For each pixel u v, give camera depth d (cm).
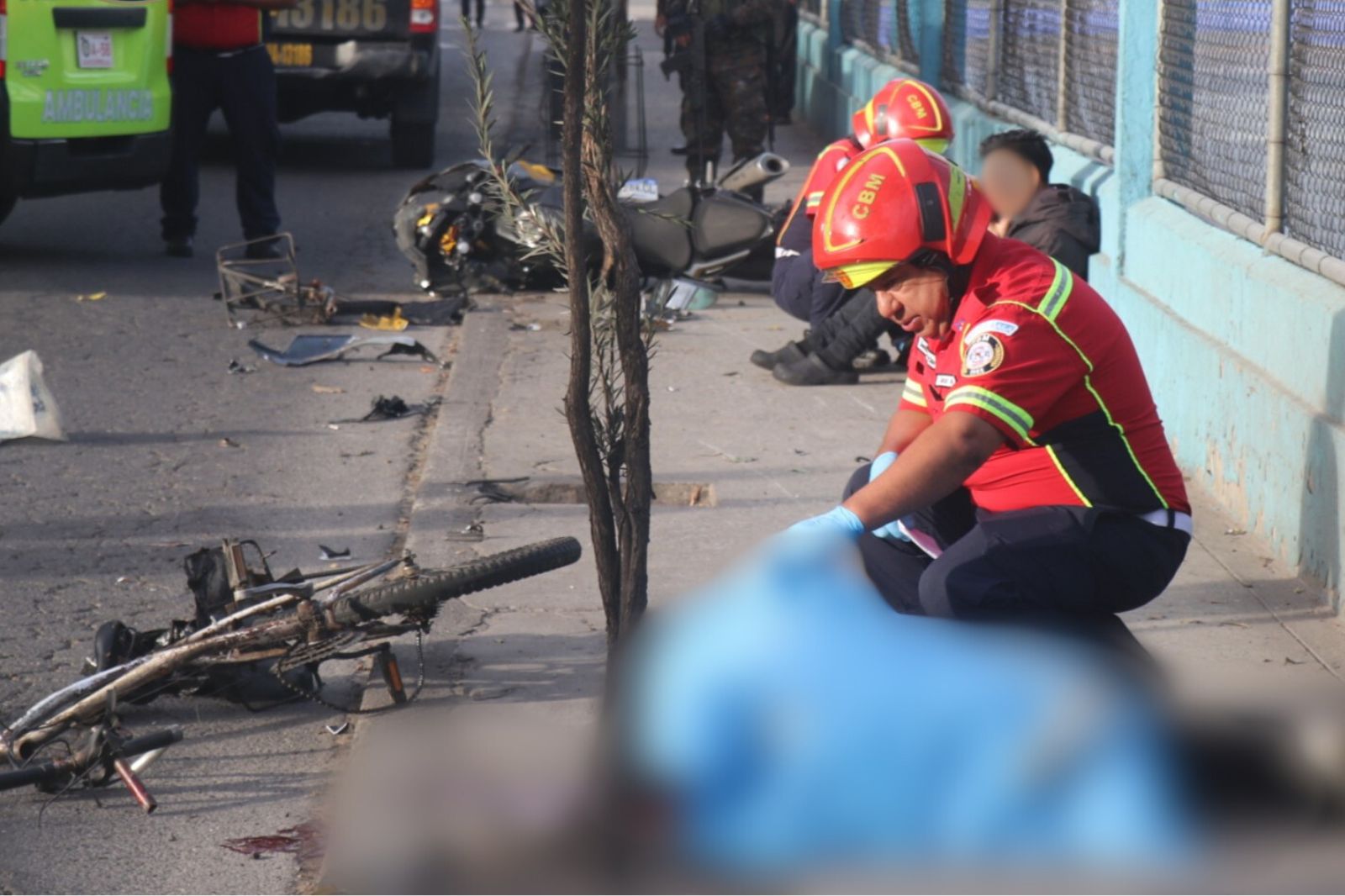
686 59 4806
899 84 2455
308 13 5006
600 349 1393
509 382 2758
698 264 3338
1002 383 1149
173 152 3794
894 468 1146
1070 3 3023
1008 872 1013
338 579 1505
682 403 2641
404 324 3244
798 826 1024
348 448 2459
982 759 1030
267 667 1550
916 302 1200
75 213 4512
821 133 6397
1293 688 1123
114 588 1888
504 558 1442
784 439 2427
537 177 3453
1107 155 2738
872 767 1026
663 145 5794
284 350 3036
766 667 1041
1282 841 1030
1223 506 2075
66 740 1469
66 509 2166
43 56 3434
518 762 1129
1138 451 1226
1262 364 1978
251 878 1257
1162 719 1063
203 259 3916
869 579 1169
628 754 1069
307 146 5856
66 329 3198
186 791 1408
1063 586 1205
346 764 1423
